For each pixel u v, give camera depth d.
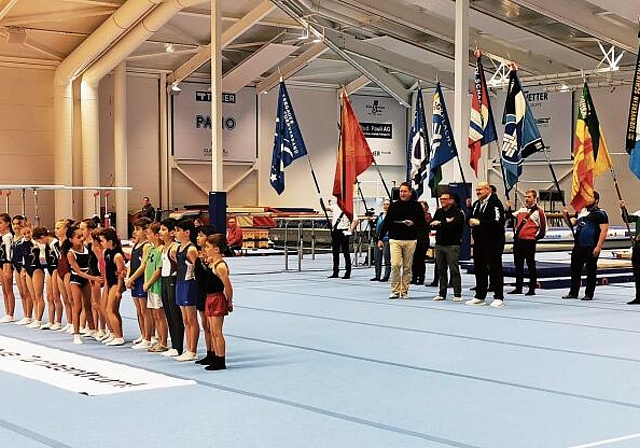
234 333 10.93
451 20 26.31
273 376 8.13
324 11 27.02
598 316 12.55
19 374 8.22
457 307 13.65
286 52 30.33
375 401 7.03
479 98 16.94
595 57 29.28
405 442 5.71
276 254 27.97
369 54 28.64
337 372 8.33
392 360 8.98
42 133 30.12
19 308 14.11
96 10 25.36
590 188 14.66
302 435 5.91
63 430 6.09
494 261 13.72
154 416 6.51
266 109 34.19
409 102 36.12
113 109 30.88
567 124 32.75
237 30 27.58
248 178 34.00
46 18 25.36
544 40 27.34
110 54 27.59
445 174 34.56
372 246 21.81
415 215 14.85
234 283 17.83
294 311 13.16
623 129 31.42
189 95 32.59
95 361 8.95
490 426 6.16
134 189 31.72
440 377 8.06
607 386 7.64
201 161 32.94
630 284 18.09
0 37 27.92
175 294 9.09
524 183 34.16
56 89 29.33
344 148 17.36
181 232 8.93
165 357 9.25
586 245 14.59
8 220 12.33
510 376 8.10
